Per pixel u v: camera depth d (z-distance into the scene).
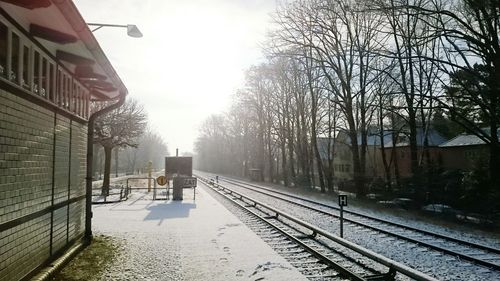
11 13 5.62
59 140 8.24
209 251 9.61
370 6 19.03
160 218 15.53
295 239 10.90
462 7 20.66
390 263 7.45
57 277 7.17
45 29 6.38
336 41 31.03
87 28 5.96
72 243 9.37
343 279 7.30
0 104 5.46
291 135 48.25
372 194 29.53
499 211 19.27
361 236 12.26
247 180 64.75
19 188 6.13
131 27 10.90
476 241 12.08
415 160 28.25
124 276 7.37
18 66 6.02
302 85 42.62
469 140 39.62
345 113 31.88
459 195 22.86
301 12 31.00
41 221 7.16
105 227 13.07
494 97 19.27
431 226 15.35
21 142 6.21
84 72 9.31
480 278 7.65
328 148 43.94
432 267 8.49
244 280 7.23
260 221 15.02
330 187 39.03
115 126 27.52
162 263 8.38
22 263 6.27
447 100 21.58
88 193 10.52
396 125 36.84
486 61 19.00
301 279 7.26
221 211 18.20
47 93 7.37
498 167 21.94
